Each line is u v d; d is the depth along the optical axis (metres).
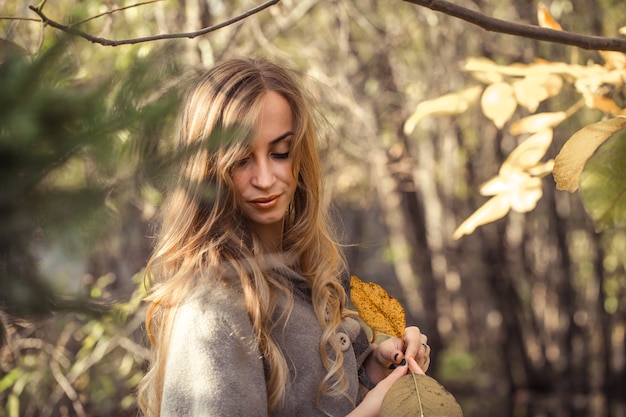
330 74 5.38
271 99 1.38
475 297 9.02
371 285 1.34
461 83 5.89
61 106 0.52
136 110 0.54
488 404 8.48
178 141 0.65
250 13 1.20
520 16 5.41
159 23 3.51
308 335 1.43
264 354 1.35
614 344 8.03
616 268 8.24
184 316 1.32
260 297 1.35
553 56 5.39
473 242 8.61
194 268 1.35
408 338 1.54
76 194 0.51
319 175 1.52
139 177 0.54
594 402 8.00
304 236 1.53
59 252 0.52
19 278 0.52
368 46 5.81
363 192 8.06
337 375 1.43
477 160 8.03
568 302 8.41
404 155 6.64
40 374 2.95
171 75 0.59
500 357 8.77
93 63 2.44
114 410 3.35
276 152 1.40
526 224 8.59
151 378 1.45
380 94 6.05
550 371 8.47
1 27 1.87
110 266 3.13
